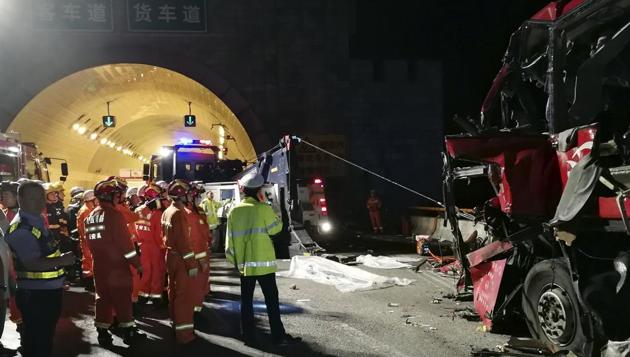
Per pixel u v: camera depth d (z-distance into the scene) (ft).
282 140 49.49
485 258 22.08
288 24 82.74
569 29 18.53
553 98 18.65
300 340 20.84
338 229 77.66
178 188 21.66
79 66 78.02
